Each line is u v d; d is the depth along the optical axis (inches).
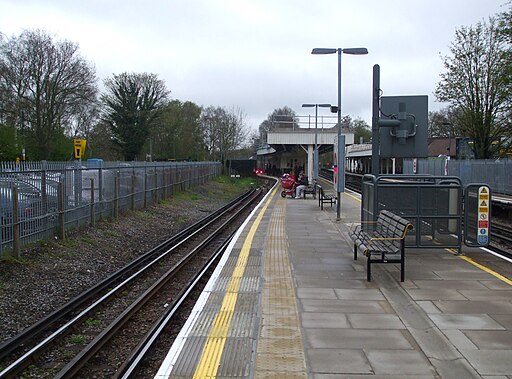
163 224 756.6
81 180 565.9
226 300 279.4
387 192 410.3
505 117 1272.1
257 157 3309.5
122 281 403.9
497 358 196.4
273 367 189.0
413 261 380.5
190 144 2469.2
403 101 434.6
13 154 1333.7
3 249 387.9
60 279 386.0
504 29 1069.1
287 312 257.9
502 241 565.6
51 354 247.1
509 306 265.6
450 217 405.7
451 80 1341.0
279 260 393.7
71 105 1603.1
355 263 381.4
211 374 182.7
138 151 2091.5
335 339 218.8
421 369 186.9
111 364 235.1
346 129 1519.4
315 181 1238.9
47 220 472.1
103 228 601.6
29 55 1520.7
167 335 265.1
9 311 304.0
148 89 2082.9
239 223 833.5
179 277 422.9
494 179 1159.6
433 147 2719.0
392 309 263.3
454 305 267.7
